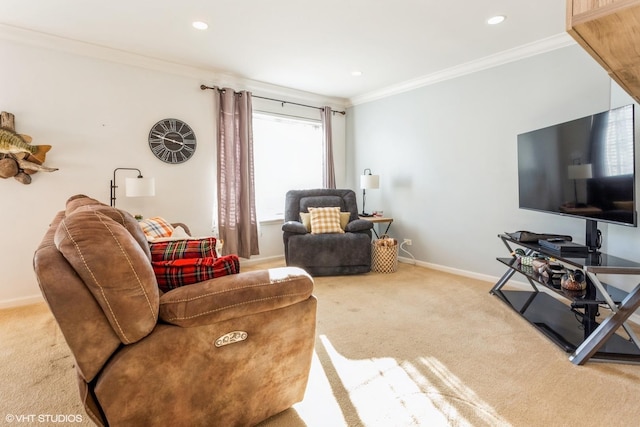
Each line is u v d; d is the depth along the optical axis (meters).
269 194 4.71
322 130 5.06
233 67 3.79
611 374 1.84
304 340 1.47
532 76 3.26
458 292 3.28
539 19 2.71
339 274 3.88
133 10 2.55
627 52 1.07
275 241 4.75
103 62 3.30
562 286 2.31
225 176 4.06
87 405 1.11
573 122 2.44
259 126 4.57
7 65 2.87
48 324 2.56
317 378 1.83
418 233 4.38
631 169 1.96
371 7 2.52
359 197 5.20
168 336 1.15
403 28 2.86
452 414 1.54
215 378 1.26
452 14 2.63
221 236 4.05
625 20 0.86
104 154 3.35
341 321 2.60
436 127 4.11
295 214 4.42
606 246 2.78
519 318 2.62
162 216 3.72
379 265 4.04
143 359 1.11
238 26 2.81
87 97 3.23
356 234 3.95
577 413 1.53
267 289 1.31
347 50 3.32
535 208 2.89
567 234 3.07
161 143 3.67
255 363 1.34
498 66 3.50
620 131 2.04
